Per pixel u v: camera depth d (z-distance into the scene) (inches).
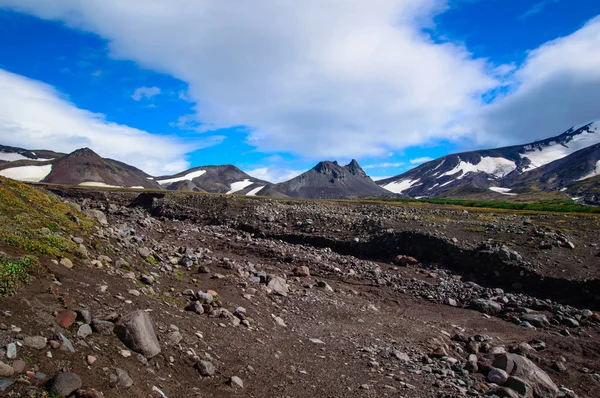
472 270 1032.8
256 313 526.3
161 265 600.4
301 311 610.2
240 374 341.7
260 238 1445.6
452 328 666.2
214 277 627.2
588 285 844.0
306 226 1526.8
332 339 510.3
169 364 310.5
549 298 863.7
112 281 415.5
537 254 1022.4
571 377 474.9
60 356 251.1
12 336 245.1
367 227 1416.1
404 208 2079.2
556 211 2447.1
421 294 879.1
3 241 367.2
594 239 1182.3
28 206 486.3
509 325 708.0
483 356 505.4
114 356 279.1
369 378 391.5
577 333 669.3
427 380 404.8
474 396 369.7
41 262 359.9
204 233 1323.8
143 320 319.9
